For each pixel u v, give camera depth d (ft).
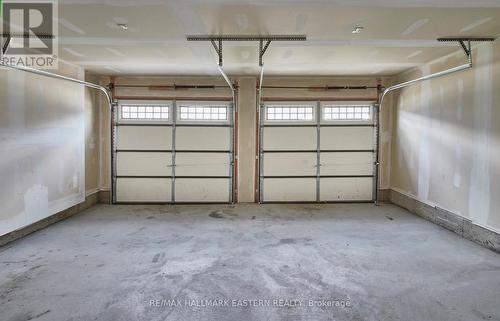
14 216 12.96
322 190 21.53
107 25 10.97
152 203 21.09
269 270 10.64
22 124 13.32
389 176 21.58
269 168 21.40
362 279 9.99
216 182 21.26
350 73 19.80
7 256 11.67
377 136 21.35
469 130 13.79
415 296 8.95
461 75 14.28
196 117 21.08
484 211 12.96
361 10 9.63
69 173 16.97
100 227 15.56
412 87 18.60
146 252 12.22
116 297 8.80
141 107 20.94
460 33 11.82
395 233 14.74
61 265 10.91
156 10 9.63
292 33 11.85
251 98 21.03
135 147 20.98
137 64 17.16
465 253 12.21
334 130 21.36
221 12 9.82
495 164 12.37
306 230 15.20
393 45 13.46
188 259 11.55
